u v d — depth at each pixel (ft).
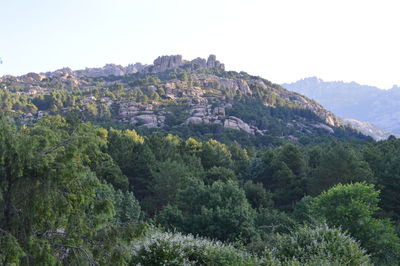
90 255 27.84
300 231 54.03
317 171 159.94
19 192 25.44
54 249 27.09
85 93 650.43
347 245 48.60
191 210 122.93
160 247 45.44
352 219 88.07
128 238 29.76
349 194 92.48
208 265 46.37
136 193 175.22
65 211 26.30
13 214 25.22
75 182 28.12
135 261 44.75
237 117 555.69
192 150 225.15
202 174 169.27
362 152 190.19
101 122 424.05
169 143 217.97
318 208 97.96
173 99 625.41
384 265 80.38
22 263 24.14
